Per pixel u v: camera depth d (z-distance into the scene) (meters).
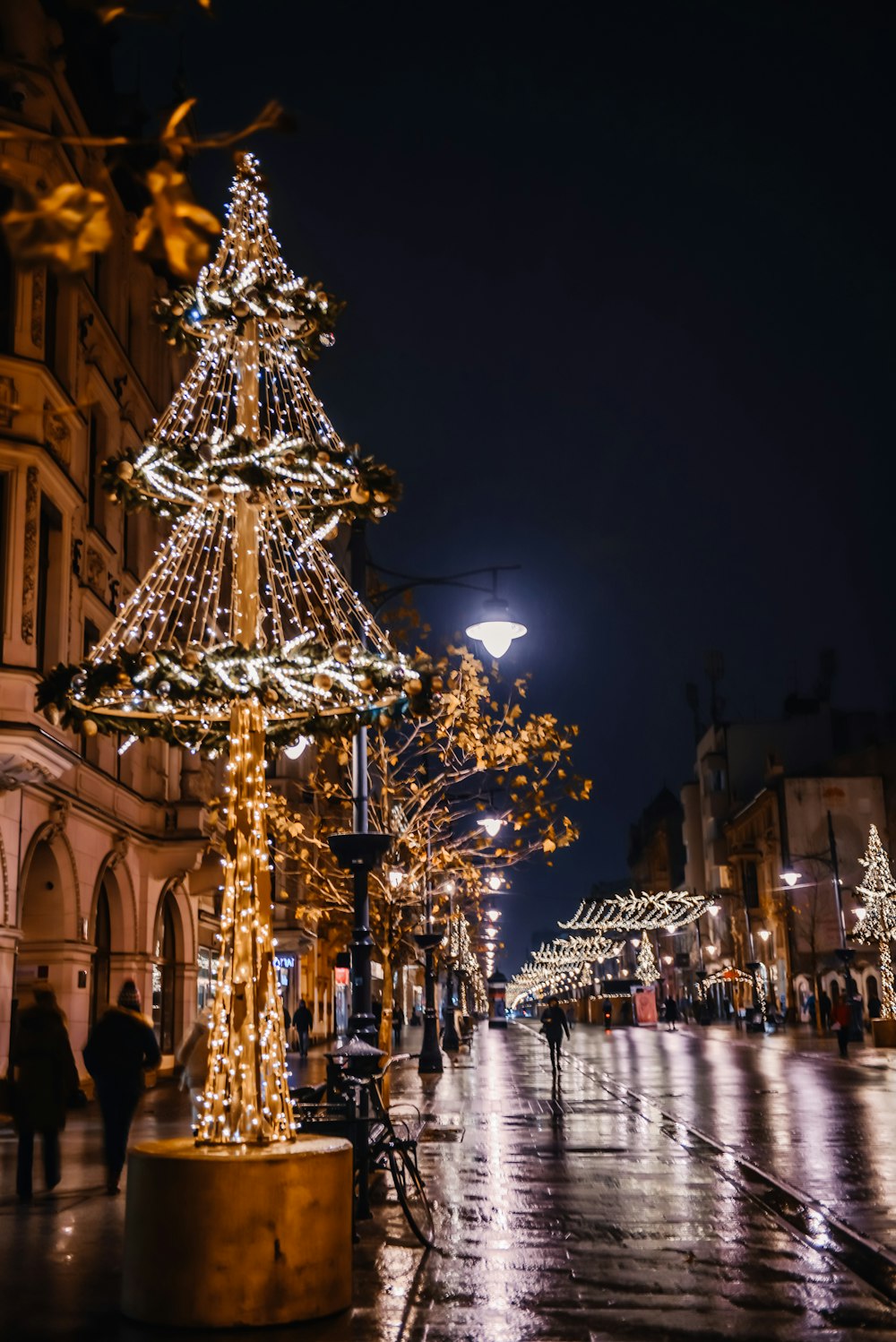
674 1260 9.66
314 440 9.48
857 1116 20.64
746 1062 37.19
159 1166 7.79
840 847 72.50
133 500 9.25
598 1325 7.80
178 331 9.57
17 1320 7.86
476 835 22.84
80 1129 19.16
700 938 100.62
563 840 21.33
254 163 9.74
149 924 29.11
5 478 20.80
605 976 133.50
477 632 17.34
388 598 17.39
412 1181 13.20
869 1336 7.55
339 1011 24.72
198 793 31.77
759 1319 7.96
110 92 24.55
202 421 9.98
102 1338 7.44
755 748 92.69
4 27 21.27
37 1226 10.93
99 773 25.31
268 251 9.77
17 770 19.67
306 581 10.30
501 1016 81.19
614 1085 28.36
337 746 21.28
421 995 90.56
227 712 9.67
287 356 9.73
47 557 22.64
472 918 60.16
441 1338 7.50
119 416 27.56
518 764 21.34
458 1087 28.27
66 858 23.53
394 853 22.06
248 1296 7.64
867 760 74.38
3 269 21.42
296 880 44.75
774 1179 13.78
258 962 8.63
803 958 71.38
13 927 20.41
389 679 8.91
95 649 9.25
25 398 21.09
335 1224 8.04
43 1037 12.53
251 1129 8.34
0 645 20.27
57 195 2.55
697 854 106.38
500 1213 11.74
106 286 27.30
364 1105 11.60
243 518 9.20
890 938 51.72
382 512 9.45
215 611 10.13
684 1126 19.33
